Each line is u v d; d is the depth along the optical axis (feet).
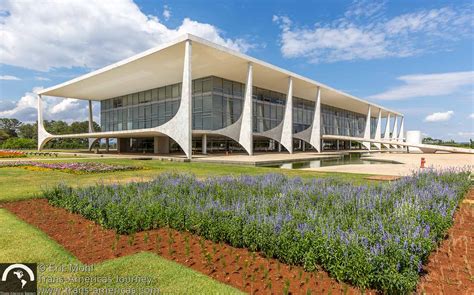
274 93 131.13
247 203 18.61
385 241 11.36
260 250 13.42
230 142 116.88
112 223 16.19
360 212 17.16
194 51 77.97
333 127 184.34
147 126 123.75
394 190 23.08
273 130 110.83
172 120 78.69
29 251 13.00
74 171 44.70
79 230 16.24
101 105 151.43
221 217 15.55
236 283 10.50
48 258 12.34
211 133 89.86
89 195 21.50
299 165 64.13
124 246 13.96
